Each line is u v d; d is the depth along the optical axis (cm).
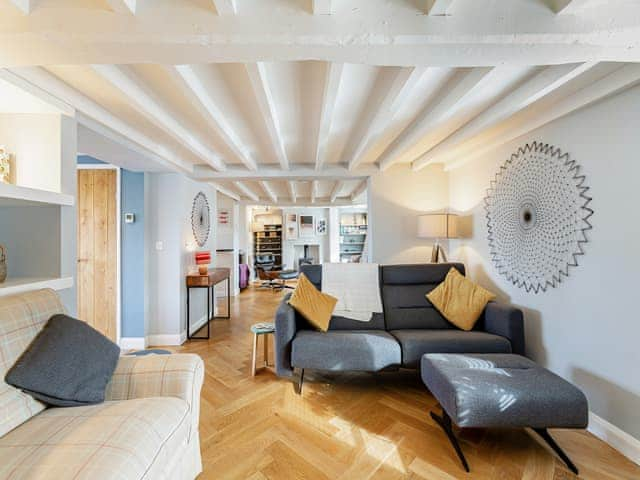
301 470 150
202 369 153
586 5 110
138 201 351
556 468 153
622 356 170
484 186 308
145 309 350
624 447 165
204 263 400
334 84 168
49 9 109
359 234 973
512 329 226
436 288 284
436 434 181
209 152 325
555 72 167
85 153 280
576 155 199
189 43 116
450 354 197
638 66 156
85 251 349
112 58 127
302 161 377
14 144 189
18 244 189
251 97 205
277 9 111
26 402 117
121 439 102
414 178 388
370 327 269
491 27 111
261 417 198
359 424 191
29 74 164
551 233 220
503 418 150
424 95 210
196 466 144
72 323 141
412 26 112
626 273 169
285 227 949
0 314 122
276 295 671
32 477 86
